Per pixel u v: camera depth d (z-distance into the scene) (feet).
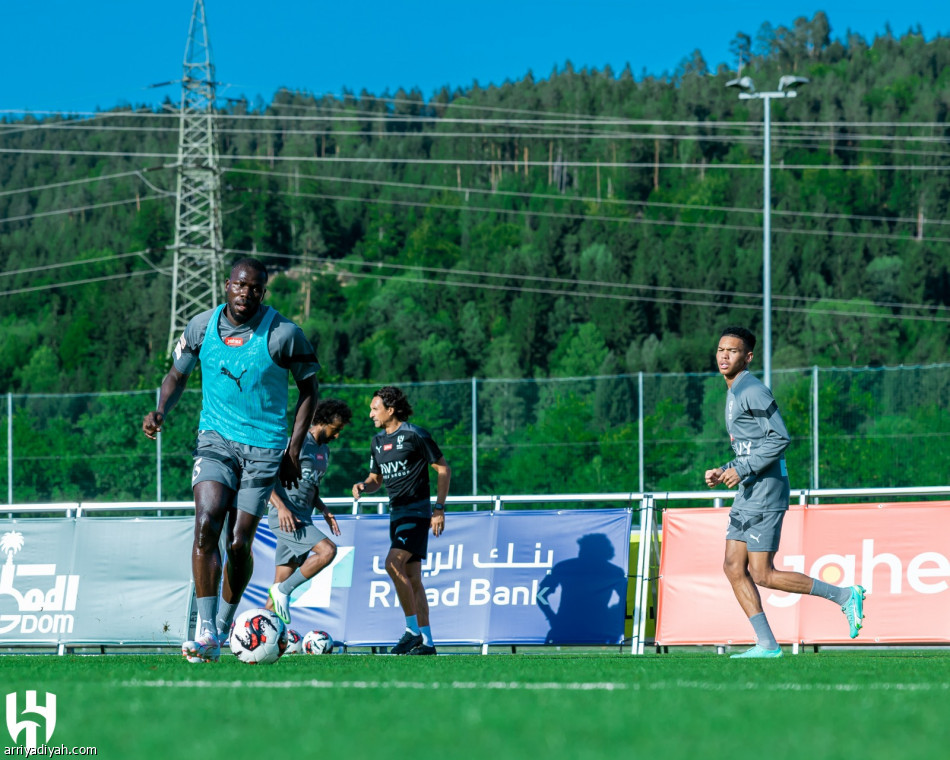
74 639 102.17
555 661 69.36
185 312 445.37
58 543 104.58
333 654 92.79
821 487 227.40
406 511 88.02
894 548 87.25
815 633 87.25
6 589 104.58
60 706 37.83
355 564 100.32
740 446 70.90
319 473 89.51
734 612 89.56
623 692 42.70
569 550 94.53
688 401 238.89
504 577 95.45
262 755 27.35
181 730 31.96
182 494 247.70
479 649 96.84
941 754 27.22
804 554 89.15
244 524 63.31
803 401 232.53
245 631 65.41
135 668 58.85
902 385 226.79
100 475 247.29
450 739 29.89
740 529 71.61
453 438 239.09
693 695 41.42
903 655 82.48
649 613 97.25
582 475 236.22
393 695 41.45
